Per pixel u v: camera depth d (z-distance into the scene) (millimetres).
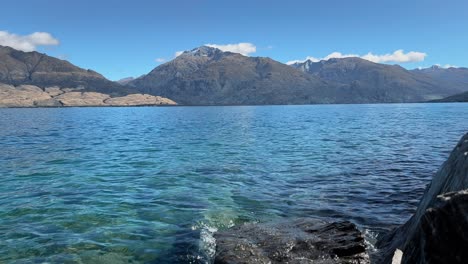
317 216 16828
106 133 59938
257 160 31688
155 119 114688
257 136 53469
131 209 17562
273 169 27531
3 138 50875
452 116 108438
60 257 12367
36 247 13102
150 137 52656
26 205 17938
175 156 34031
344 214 17094
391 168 27719
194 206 18156
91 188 21422
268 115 145000
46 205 17969
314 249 12188
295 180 23906
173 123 91188
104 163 30047
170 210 17500
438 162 30062
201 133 59562
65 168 27672
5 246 13141
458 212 7008
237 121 99625
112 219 16125
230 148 39844
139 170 27047
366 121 91562
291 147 40344
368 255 11773
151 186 22094
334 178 24438
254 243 12859
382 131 59812
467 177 8562
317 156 33781
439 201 7453
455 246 6992
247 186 22297
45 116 142125
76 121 102375
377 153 35375
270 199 19500
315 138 49719
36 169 27188
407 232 11359
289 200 19344
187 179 24078
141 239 13977
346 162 30453
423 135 51906
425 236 7504
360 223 15859
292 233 13625
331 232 13398
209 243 13656
